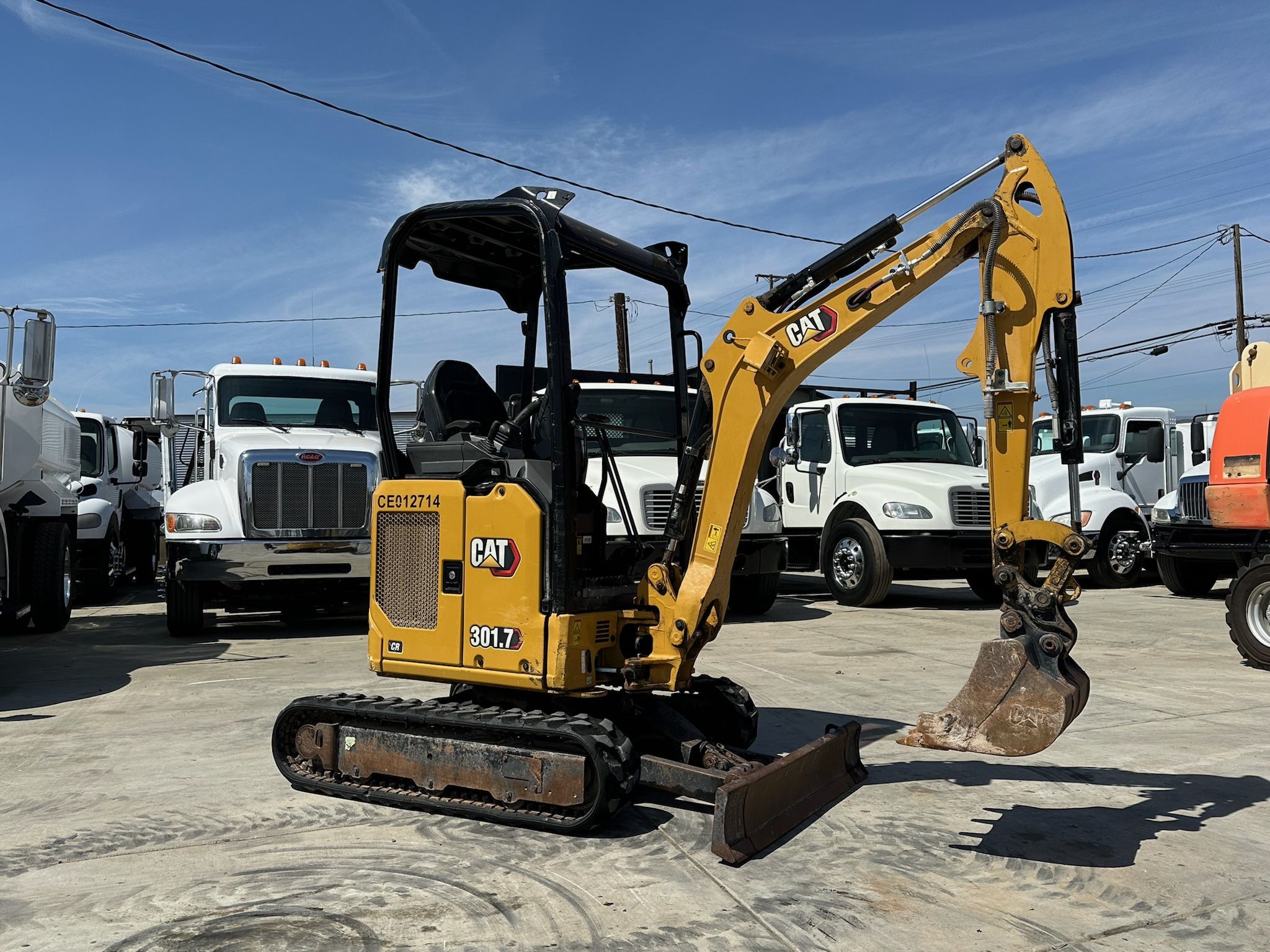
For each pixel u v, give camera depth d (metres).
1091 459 14.98
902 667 8.01
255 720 6.29
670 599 4.51
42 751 5.55
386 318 4.92
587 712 4.72
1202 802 4.59
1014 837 4.13
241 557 9.64
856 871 3.77
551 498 4.38
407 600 4.75
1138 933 3.24
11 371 7.95
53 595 10.27
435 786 4.50
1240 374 9.23
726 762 4.35
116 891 3.60
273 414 11.02
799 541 13.72
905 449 13.30
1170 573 13.23
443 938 3.21
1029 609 3.86
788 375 4.41
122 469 15.38
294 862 3.88
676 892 3.58
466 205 4.64
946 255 4.15
